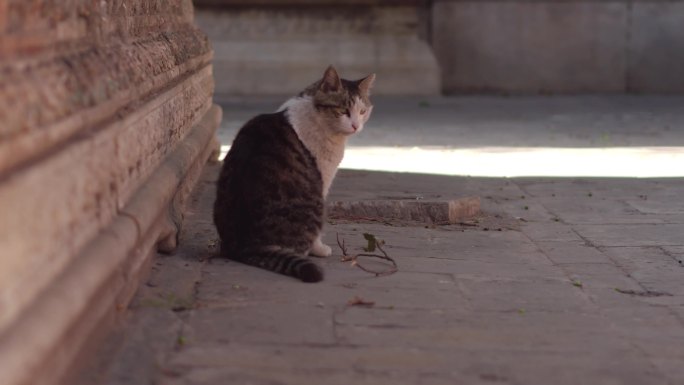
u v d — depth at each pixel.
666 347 6.09
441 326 6.34
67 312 4.33
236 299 6.75
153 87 7.56
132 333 5.80
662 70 29.11
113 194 5.91
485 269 8.08
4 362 3.65
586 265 8.38
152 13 9.16
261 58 27.27
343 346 5.85
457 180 13.15
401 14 27.70
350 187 12.25
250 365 5.45
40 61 4.64
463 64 29.08
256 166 7.80
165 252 7.99
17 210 3.90
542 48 29.09
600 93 29.05
